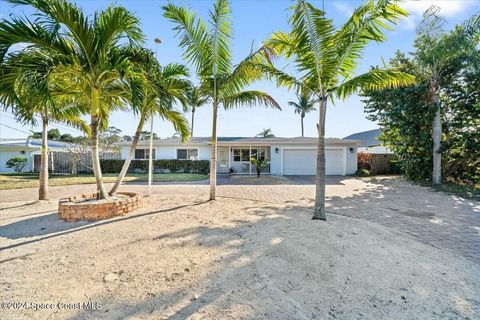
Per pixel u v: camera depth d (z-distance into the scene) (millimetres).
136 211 6062
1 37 4320
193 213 5883
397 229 5023
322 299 2461
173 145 19188
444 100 12461
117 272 2947
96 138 6004
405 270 3084
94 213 5258
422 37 11344
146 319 2145
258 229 4551
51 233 4398
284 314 2230
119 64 5125
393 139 14250
